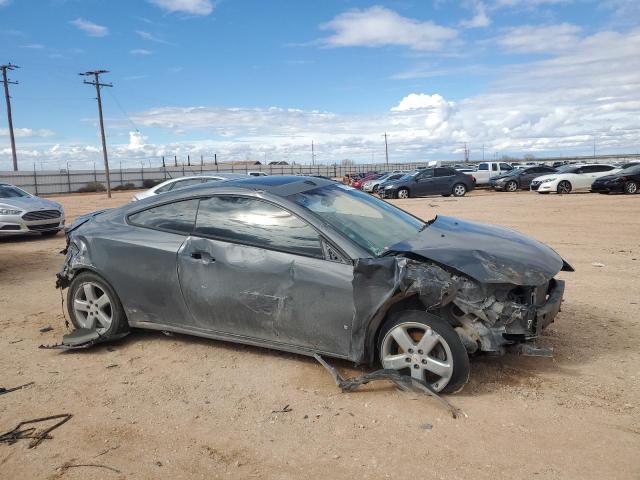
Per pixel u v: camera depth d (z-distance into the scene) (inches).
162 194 193.3
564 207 711.1
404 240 163.3
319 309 153.3
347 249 152.3
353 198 189.9
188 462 117.7
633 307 223.3
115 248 185.3
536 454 115.7
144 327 187.6
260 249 163.0
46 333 208.7
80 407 144.9
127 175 2728.8
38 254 413.1
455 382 140.3
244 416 137.6
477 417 132.5
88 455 121.3
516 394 144.3
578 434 123.3
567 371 158.9
